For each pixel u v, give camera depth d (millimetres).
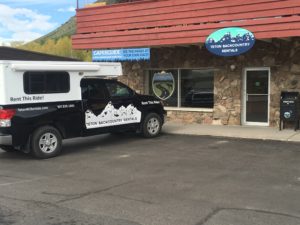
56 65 10383
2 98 9594
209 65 15148
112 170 8578
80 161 9672
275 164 8789
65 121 10641
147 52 15023
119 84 12156
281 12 12062
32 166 9281
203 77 15609
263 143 11492
